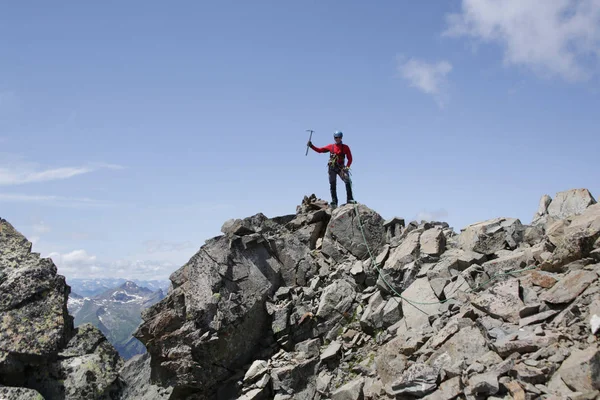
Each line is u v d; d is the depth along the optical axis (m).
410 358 11.11
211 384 14.54
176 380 14.32
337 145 19.88
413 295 13.90
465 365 9.42
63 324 13.88
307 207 20.23
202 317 14.59
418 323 12.91
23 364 12.93
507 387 8.27
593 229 11.22
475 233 15.04
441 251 15.41
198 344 14.23
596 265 10.74
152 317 15.12
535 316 9.98
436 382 9.38
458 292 12.89
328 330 15.09
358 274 15.96
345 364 13.59
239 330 15.01
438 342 10.68
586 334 8.79
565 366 8.05
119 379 14.49
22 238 15.62
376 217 17.88
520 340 9.16
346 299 15.40
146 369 15.60
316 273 17.09
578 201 14.34
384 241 17.42
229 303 14.95
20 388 12.12
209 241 16.16
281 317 15.40
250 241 16.38
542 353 8.75
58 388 13.07
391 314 13.96
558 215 14.62
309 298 16.03
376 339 13.72
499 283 11.65
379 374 11.51
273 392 13.71
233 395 14.32
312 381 13.73
